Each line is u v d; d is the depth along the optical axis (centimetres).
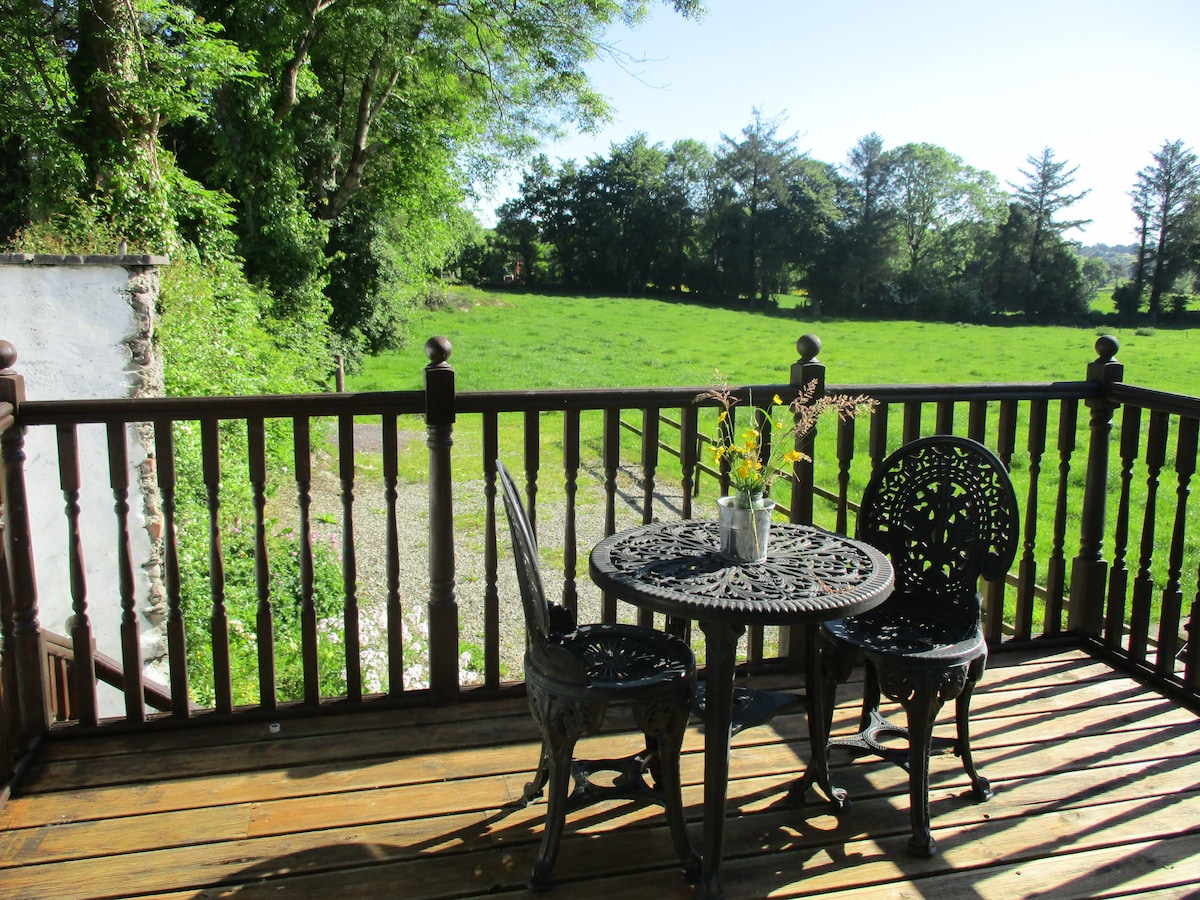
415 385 1886
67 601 442
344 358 1692
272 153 1350
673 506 1065
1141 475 1140
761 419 274
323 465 1205
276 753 241
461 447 1385
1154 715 270
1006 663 305
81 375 452
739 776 237
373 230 1728
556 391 260
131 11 959
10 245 903
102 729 247
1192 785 232
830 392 278
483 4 1500
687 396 269
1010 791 229
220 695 255
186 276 815
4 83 950
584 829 212
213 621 252
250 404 241
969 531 224
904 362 2895
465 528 961
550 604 216
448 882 192
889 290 5141
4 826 207
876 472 245
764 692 223
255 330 1009
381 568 827
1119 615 304
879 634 214
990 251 5209
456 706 270
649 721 186
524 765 238
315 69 1522
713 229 5222
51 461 432
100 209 944
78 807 215
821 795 228
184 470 630
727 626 183
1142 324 4894
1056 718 268
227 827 209
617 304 4434
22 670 237
